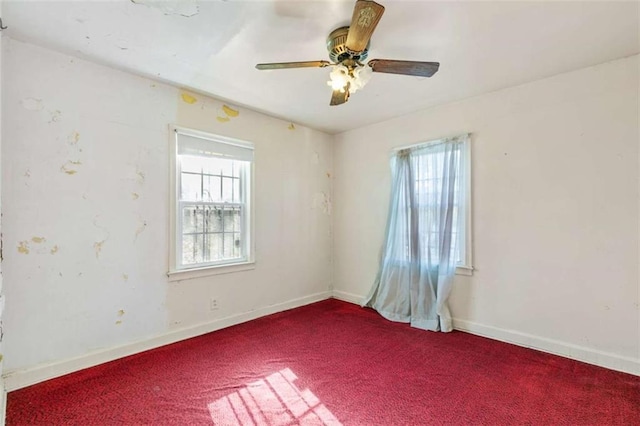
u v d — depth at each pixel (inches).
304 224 162.7
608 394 81.6
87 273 95.3
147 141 107.9
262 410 75.4
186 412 74.4
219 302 127.6
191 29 79.5
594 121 99.0
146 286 107.5
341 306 159.8
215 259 129.0
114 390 82.7
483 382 87.5
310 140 165.9
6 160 82.3
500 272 117.3
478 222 122.5
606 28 79.0
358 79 81.2
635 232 92.7
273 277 148.3
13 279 83.3
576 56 93.0
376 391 83.4
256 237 141.3
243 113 135.7
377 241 157.6
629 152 93.6
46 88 88.4
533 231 110.2
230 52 90.7
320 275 171.3
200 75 105.0
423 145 137.5
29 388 83.0
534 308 109.7
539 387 84.9
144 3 69.6
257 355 104.0
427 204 135.6
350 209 170.1
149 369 93.9
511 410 75.2
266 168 145.3
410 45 86.8
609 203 96.7
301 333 123.3
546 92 107.6
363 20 62.9
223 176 132.1
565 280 103.9
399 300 140.6
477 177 122.8
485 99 121.0
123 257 102.5
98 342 97.3
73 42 85.3
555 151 106.0
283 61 95.7
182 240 118.8
